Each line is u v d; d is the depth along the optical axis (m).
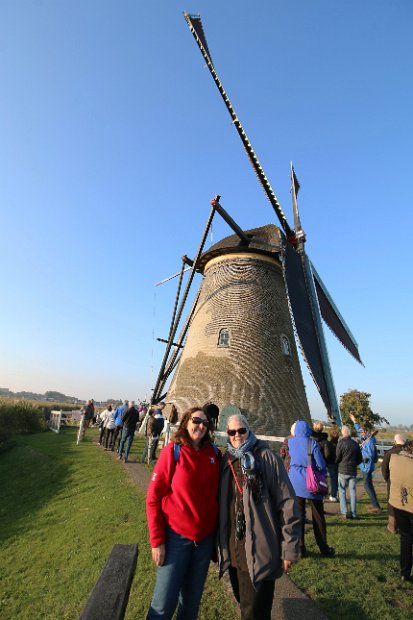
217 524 3.55
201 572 3.41
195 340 17.41
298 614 4.32
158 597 3.25
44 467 13.05
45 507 9.55
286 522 3.29
